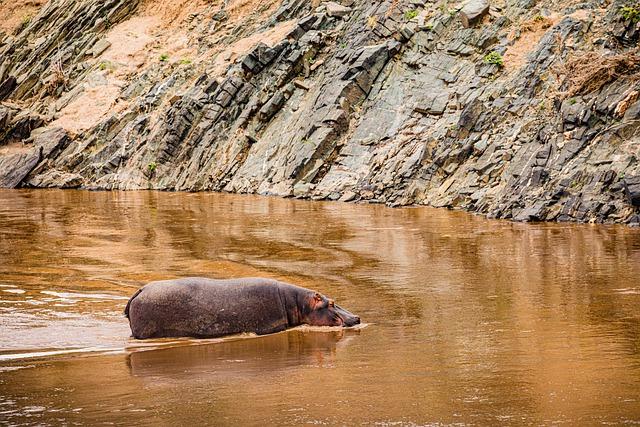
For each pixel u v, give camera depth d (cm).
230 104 6500
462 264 3052
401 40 6031
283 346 1917
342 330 2086
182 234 3988
